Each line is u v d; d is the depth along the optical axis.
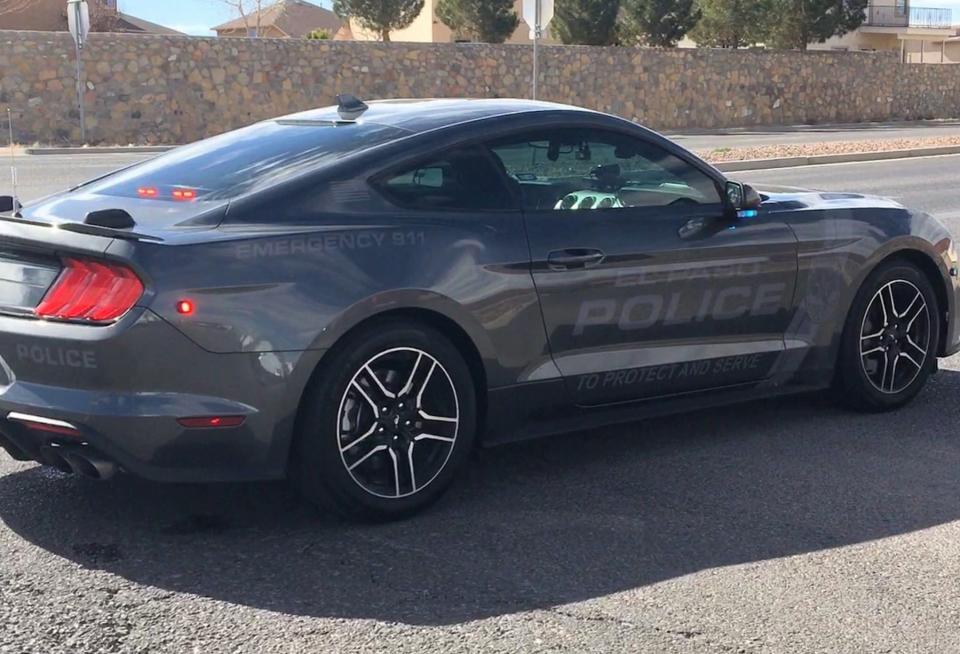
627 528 4.48
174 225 4.24
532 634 3.61
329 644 3.53
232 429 4.08
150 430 3.99
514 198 4.79
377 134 4.76
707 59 32.78
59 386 4.09
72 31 23.62
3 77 23.83
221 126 25.84
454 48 28.47
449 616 3.73
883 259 5.82
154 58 25.00
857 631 3.65
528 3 19.61
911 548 4.31
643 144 5.22
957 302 6.16
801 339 5.61
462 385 4.58
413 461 4.50
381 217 4.45
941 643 3.58
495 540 4.36
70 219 4.49
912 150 22.42
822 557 4.22
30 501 4.72
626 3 34.53
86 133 24.58
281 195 4.37
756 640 3.58
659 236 5.08
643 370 5.09
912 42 59.75
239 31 51.56
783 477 5.07
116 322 3.97
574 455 5.37
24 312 4.19
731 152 21.91
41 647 3.50
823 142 25.58
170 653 3.47
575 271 4.83
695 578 4.03
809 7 35.59
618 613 3.76
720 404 5.48
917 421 5.88
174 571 4.06
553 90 30.11
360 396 4.34
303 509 4.65
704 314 5.26
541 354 4.80
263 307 4.10
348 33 48.66
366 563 4.14
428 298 4.41
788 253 5.47
